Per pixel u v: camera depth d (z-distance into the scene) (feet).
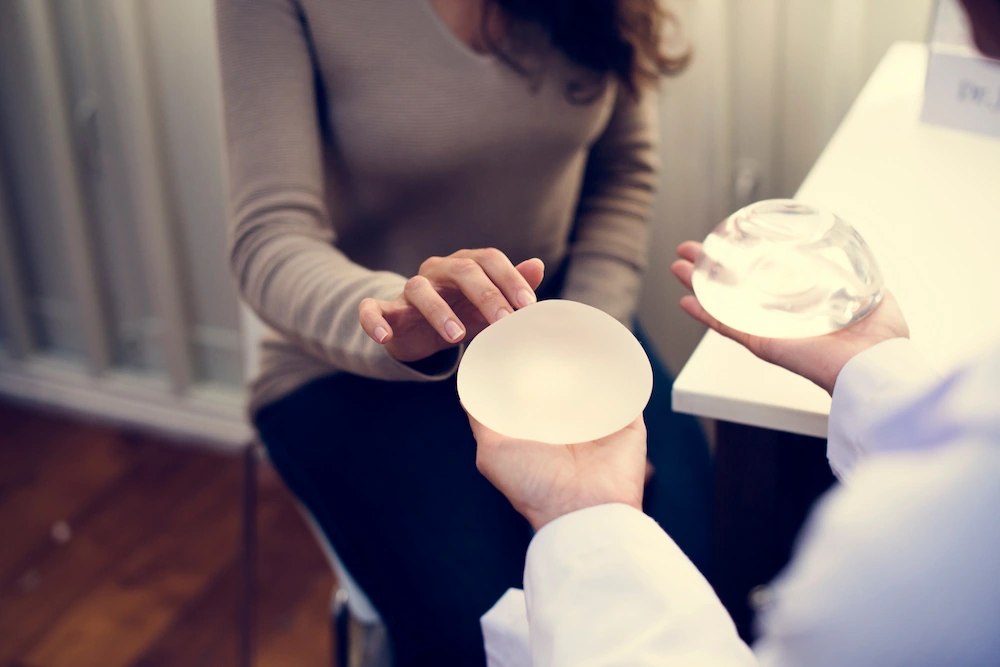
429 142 2.39
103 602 4.39
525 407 1.25
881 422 1.20
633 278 2.64
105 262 5.25
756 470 1.93
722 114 3.40
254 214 2.24
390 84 2.38
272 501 4.94
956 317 1.69
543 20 2.37
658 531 1.13
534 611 1.11
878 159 2.40
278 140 2.28
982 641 0.75
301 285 2.06
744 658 1.00
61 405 5.70
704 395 1.65
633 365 1.29
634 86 2.65
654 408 2.50
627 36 2.52
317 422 2.36
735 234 1.60
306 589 4.35
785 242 1.56
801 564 0.87
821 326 1.52
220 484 5.10
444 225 2.50
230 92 2.30
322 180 2.42
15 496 5.11
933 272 1.85
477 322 1.75
